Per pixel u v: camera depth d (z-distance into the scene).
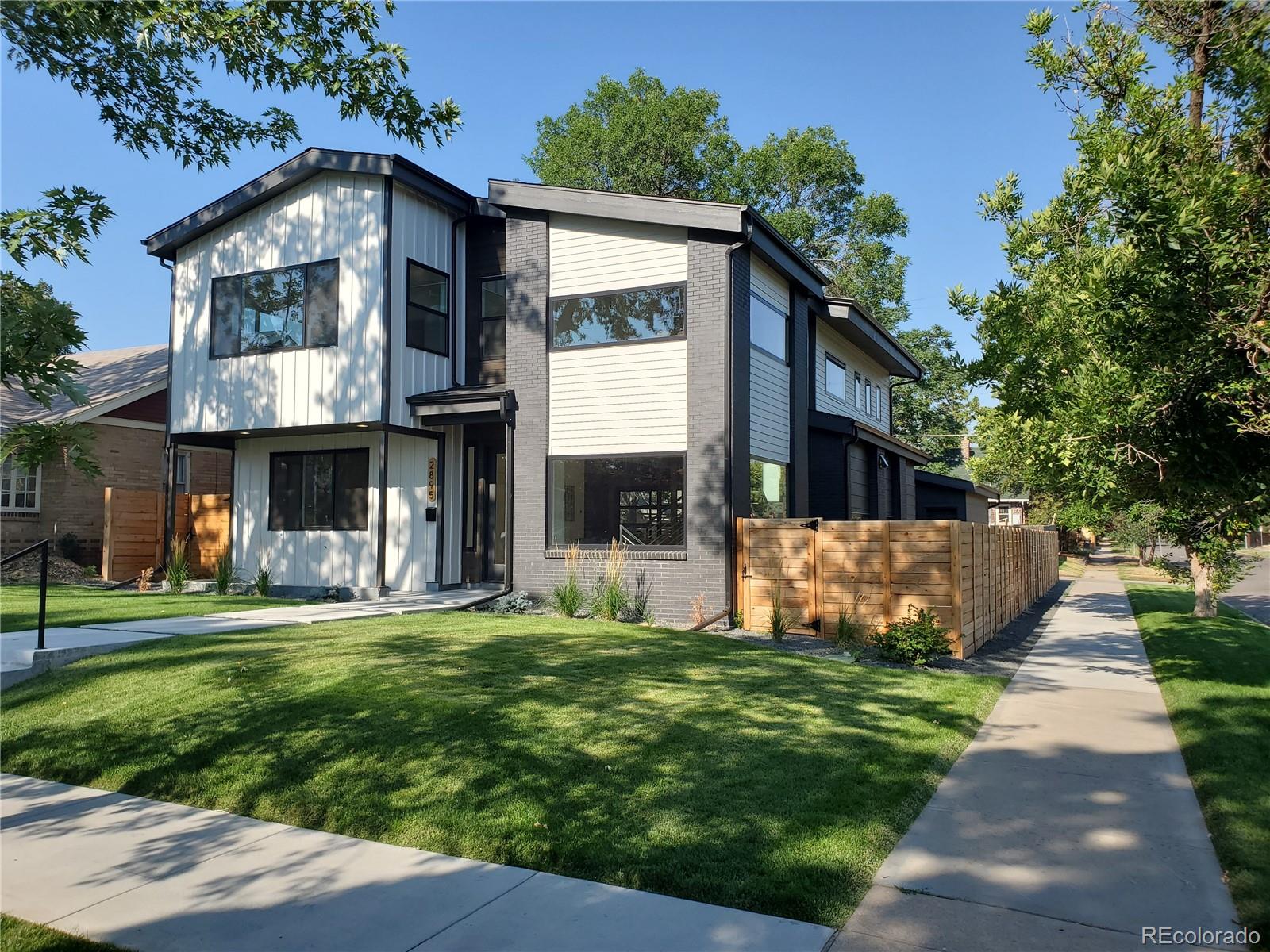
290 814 5.26
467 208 15.25
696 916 3.88
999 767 6.01
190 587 15.45
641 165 32.41
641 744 5.96
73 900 4.21
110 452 19.61
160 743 6.39
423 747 5.87
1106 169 5.20
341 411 14.03
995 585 13.00
